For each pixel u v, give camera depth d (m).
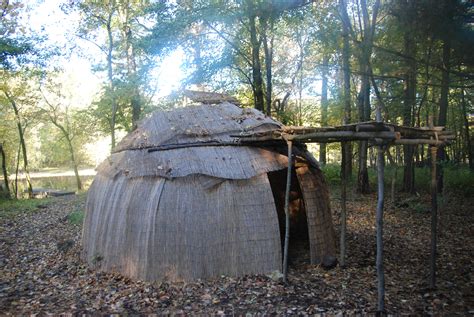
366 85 16.56
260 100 15.66
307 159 8.90
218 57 15.54
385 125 5.59
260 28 15.17
